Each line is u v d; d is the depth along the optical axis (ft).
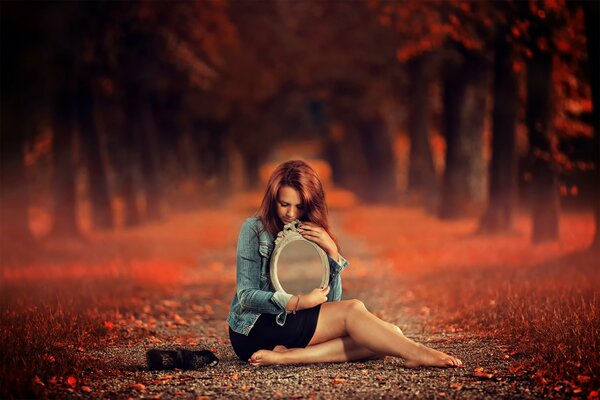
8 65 58.54
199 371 19.56
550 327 22.30
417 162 130.00
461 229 77.77
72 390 17.24
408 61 105.60
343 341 19.77
